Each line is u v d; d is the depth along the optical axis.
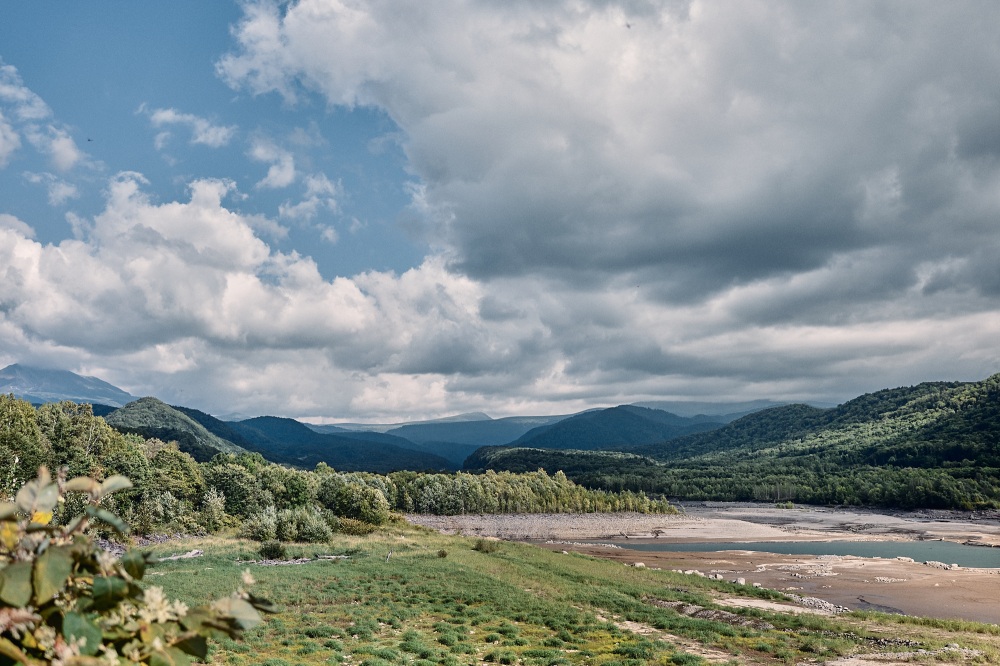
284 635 31.12
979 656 29.86
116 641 2.35
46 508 2.46
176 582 45.62
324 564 65.88
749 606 51.12
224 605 2.56
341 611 39.44
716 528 176.25
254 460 145.25
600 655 29.06
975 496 197.62
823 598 69.56
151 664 2.33
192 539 85.19
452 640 31.27
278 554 71.69
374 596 45.88
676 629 37.31
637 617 41.47
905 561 104.62
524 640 32.47
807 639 34.69
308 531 90.06
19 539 2.37
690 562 103.88
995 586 77.81
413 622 37.16
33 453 77.44
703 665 26.97
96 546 2.42
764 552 122.69
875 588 76.50
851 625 41.12
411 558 73.56
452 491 191.88
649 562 103.50
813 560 107.31
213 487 107.94
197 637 2.46
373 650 26.88
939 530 162.62
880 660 29.41
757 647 32.44
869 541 145.88
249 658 24.53
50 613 2.24
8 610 2.06
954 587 77.06
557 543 142.62
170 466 108.94
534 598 46.81
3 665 2.03
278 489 116.50
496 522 179.38
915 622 45.34
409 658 26.72
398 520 132.25
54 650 2.12
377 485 180.50
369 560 70.12
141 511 83.69
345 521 110.25
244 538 90.06
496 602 44.72
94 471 2.67
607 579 61.59
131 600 2.43
